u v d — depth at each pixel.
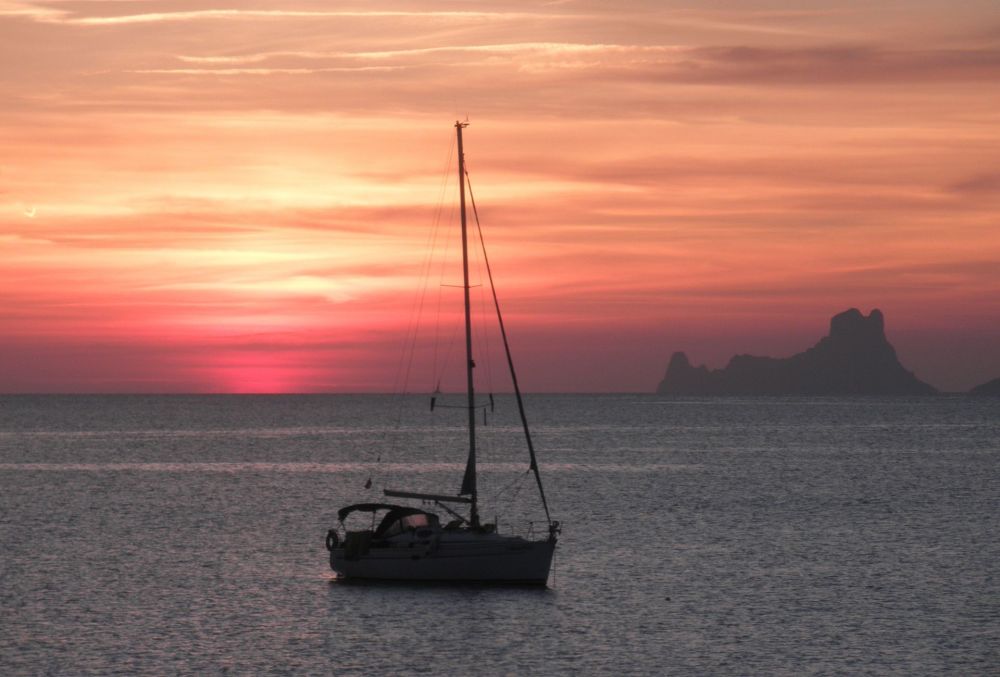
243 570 125.50
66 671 85.62
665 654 90.81
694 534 156.38
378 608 105.56
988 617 103.19
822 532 159.25
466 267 121.12
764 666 87.69
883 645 93.44
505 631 97.50
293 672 85.81
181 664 87.56
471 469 118.06
